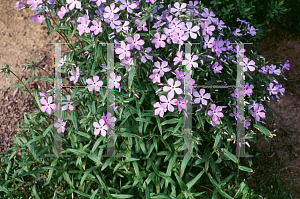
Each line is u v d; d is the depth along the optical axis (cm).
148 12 46
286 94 71
